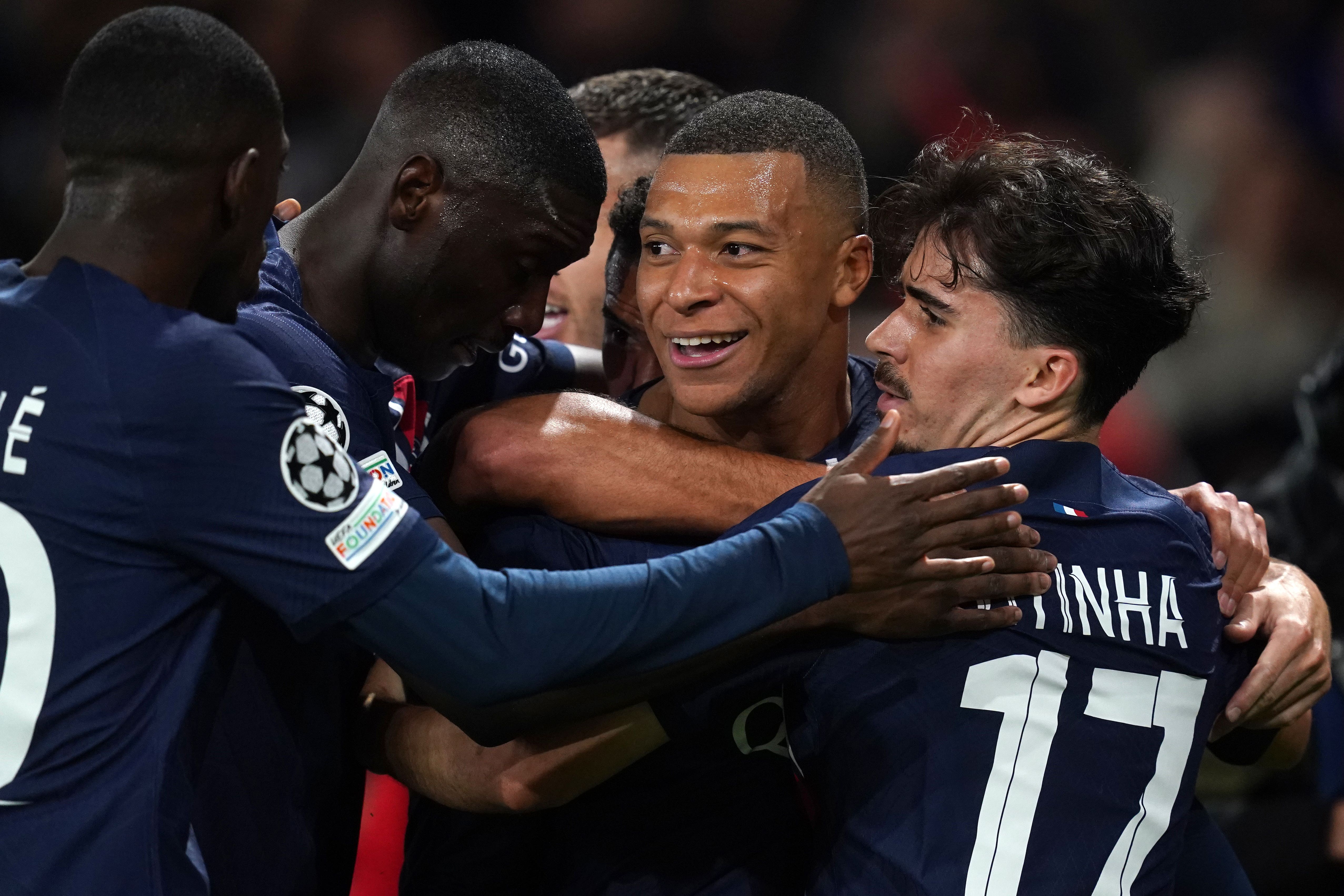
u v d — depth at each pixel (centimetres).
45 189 1981
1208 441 1948
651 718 679
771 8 2300
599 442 739
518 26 2297
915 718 636
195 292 645
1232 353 1973
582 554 736
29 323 599
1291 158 2122
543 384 1045
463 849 785
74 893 610
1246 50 2269
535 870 793
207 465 586
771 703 720
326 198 779
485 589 612
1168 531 679
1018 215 648
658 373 888
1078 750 634
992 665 636
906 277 690
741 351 736
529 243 755
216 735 666
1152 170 2216
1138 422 1809
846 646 654
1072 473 675
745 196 713
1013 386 671
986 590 633
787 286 727
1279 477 1130
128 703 618
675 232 723
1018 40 2272
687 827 734
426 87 745
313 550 596
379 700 781
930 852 622
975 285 662
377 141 754
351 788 775
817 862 675
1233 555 727
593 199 773
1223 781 1052
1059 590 647
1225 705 718
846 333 783
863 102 2248
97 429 586
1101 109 2273
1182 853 788
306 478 597
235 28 2088
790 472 746
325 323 764
